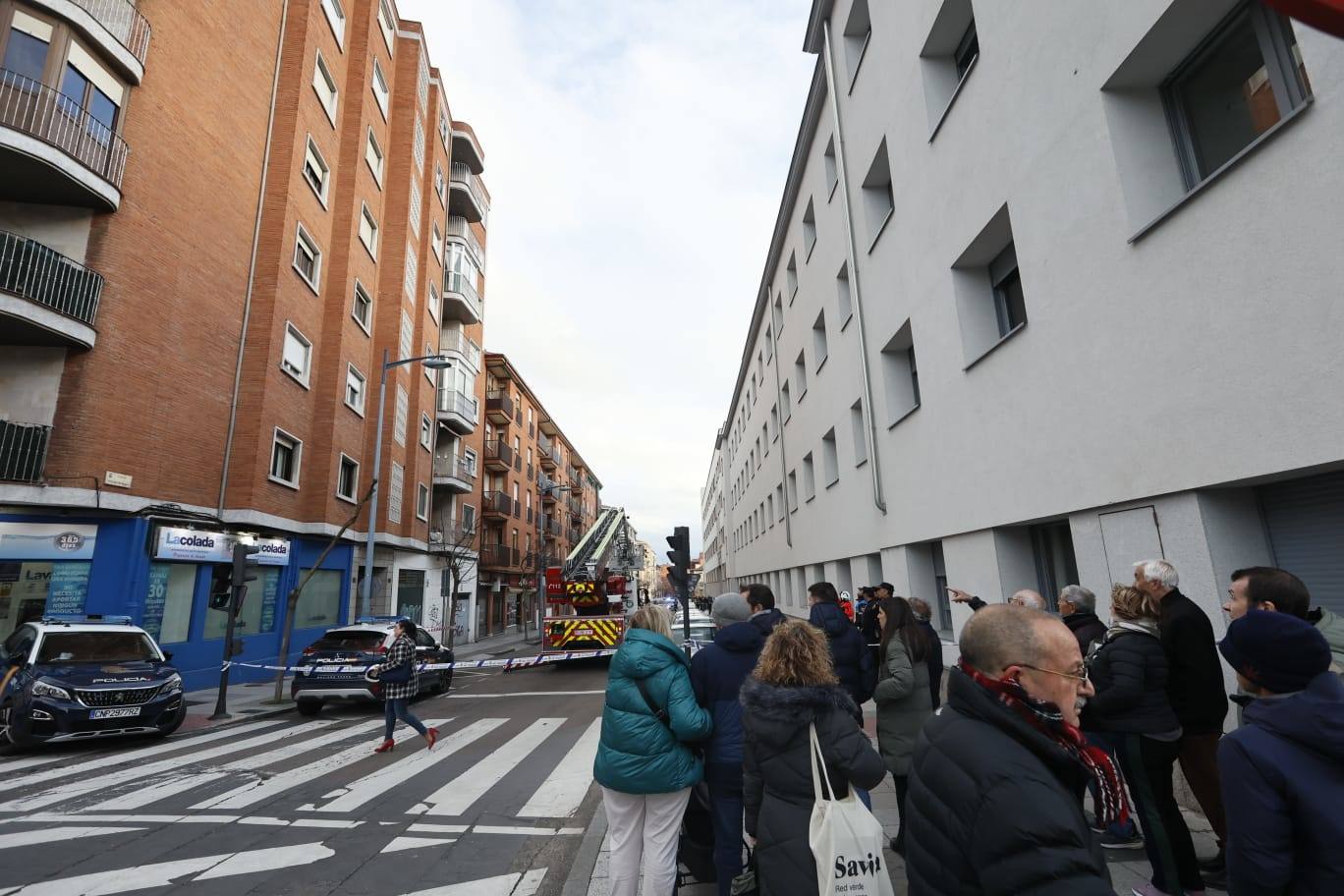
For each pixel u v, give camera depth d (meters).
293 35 18.20
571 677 17.19
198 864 4.59
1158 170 5.27
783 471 22.47
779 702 2.54
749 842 3.70
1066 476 6.04
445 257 30.12
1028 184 6.60
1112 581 5.47
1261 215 4.00
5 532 11.49
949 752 1.59
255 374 16.09
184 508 13.99
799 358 19.75
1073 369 5.93
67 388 12.01
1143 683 3.41
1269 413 3.96
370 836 5.16
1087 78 5.62
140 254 13.21
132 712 8.55
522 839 5.09
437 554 28.20
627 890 3.28
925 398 9.49
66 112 11.95
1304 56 3.74
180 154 14.27
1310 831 1.67
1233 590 2.81
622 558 31.22
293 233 17.53
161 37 13.96
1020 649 1.61
